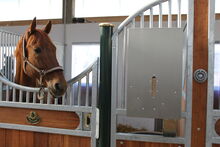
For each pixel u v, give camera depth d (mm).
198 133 1205
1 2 4547
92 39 4023
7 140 1548
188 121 1211
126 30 1299
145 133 1368
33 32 1494
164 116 1182
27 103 1479
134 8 4082
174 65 1165
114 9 4184
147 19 3338
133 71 1203
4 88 1847
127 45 1213
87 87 1371
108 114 1116
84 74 1376
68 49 4152
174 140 1232
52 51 1462
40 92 1456
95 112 1337
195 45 1195
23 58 1551
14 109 1522
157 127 1575
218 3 3381
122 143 1299
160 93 1180
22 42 1604
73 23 4145
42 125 1466
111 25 1108
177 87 1165
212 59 1177
